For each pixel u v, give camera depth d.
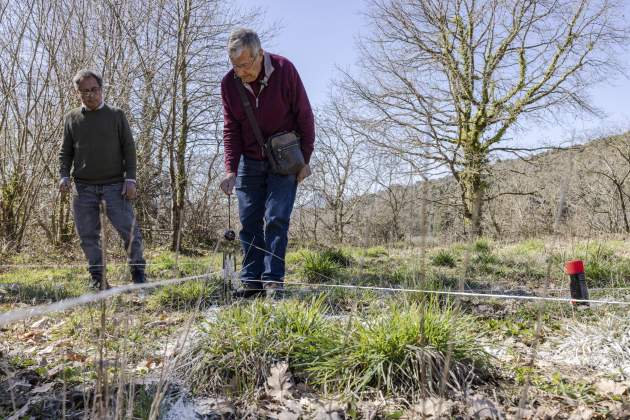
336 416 2.24
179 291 4.29
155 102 12.19
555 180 20.14
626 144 21.94
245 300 3.69
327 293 4.17
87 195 4.90
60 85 8.94
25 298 4.50
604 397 2.47
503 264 7.21
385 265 6.42
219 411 2.32
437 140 16.17
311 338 2.84
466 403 2.38
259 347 2.79
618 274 5.66
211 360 2.69
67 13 9.44
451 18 17.38
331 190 18.81
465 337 2.81
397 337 2.68
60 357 2.93
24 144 9.02
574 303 4.09
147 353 2.93
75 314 3.81
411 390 2.49
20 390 2.49
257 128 4.16
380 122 17.48
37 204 9.64
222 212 15.64
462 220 16.62
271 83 4.07
